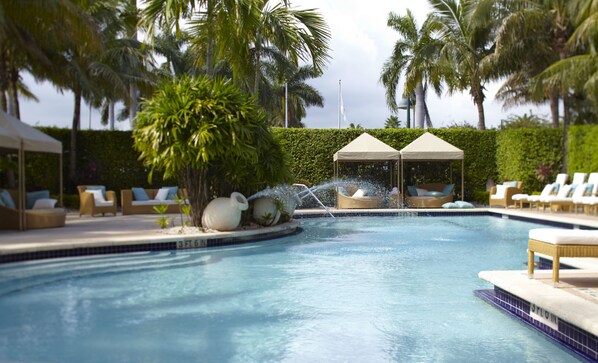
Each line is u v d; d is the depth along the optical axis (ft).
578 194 41.88
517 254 23.94
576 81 54.54
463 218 45.21
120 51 59.52
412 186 55.93
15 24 42.55
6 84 47.93
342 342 11.05
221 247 25.67
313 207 55.67
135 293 15.81
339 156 50.42
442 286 16.84
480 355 10.19
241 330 11.92
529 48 64.80
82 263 20.85
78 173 54.80
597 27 49.01
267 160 30.86
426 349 10.57
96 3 54.95
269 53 70.79
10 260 19.84
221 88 27.84
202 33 37.24
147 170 54.85
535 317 12.05
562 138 56.24
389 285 17.01
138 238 24.02
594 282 13.46
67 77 50.44
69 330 11.86
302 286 16.83
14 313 13.37
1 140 27.96
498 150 59.21
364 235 32.19
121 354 10.20
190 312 13.51
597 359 9.48
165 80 28.55
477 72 69.41
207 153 25.90
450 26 72.23
